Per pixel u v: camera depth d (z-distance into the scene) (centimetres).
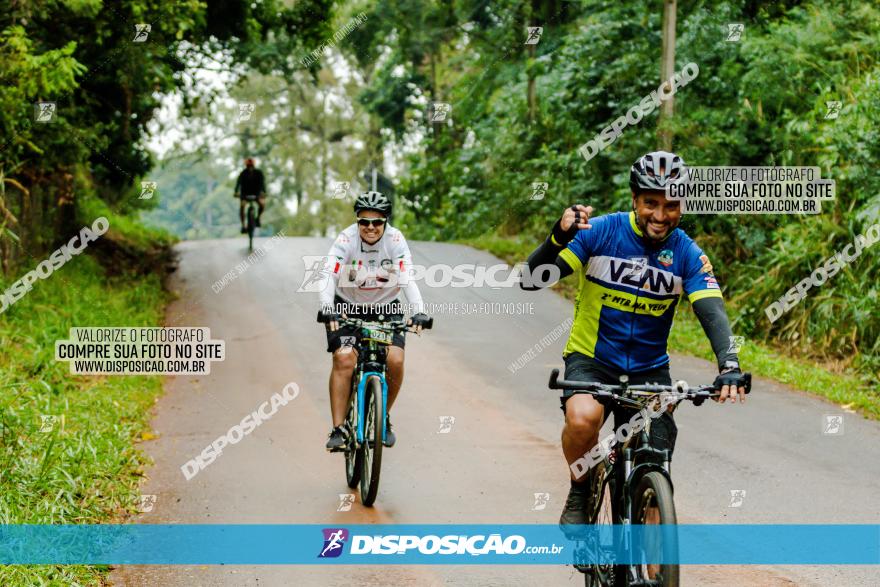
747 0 1329
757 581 419
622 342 377
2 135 952
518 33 1938
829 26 1139
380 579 428
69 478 518
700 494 552
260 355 967
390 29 2541
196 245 1950
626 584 330
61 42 1159
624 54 1372
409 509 529
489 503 539
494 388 841
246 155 3506
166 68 1401
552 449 654
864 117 984
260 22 1728
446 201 2203
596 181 1415
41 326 884
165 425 717
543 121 1688
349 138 3484
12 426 570
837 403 805
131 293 1207
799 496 547
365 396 558
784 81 1159
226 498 547
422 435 690
